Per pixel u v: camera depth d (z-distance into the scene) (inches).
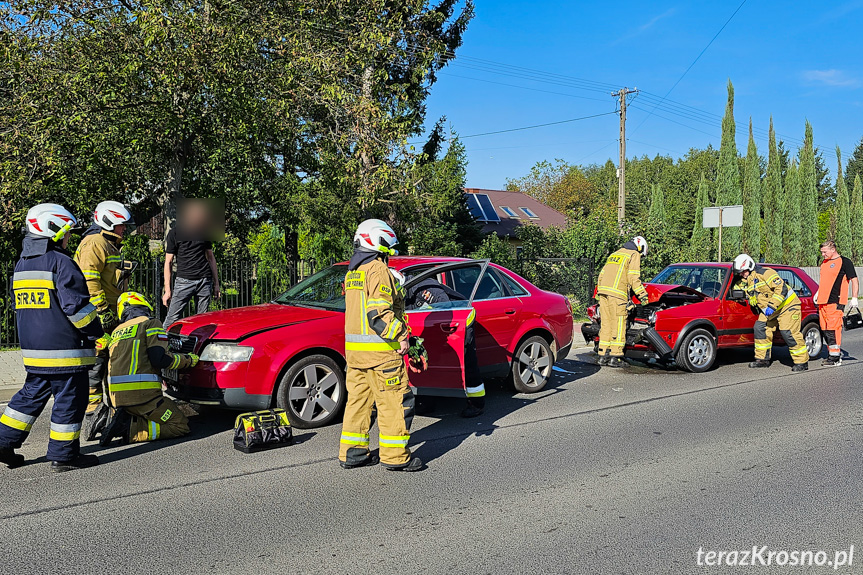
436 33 735.1
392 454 196.1
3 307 429.1
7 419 195.9
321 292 279.4
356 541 150.6
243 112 466.6
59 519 162.6
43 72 420.5
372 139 466.6
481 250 639.8
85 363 198.2
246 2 464.4
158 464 205.2
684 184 2598.4
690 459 211.5
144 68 445.1
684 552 145.3
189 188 595.5
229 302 477.4
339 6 519.5
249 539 151.5
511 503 173.9
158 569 137.0
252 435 215.5
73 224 198.7
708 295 379.9
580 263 645.3
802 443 229.6
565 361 403.2
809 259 1809.8
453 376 251.4
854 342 504.1
